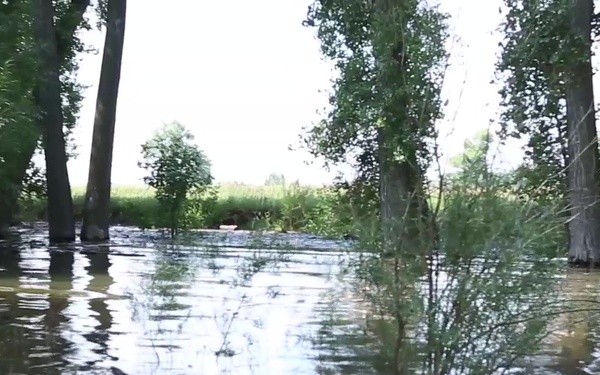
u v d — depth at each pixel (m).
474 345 4.32
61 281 10.89
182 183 21.17
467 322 4.33
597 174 13.20
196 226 21.19
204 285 9.44
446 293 4.36
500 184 4.54
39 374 5.61
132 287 9.88
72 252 15.90
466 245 4.34
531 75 5.62
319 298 8.48
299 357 6.08
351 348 5.55
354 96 11.55
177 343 6.66
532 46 5.57
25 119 14.05
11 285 10.45
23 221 24.34
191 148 21.55
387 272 4.47
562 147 6.11
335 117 13.70
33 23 17.25
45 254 15.39
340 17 13.62
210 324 7.39
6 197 19.47
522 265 4.37
